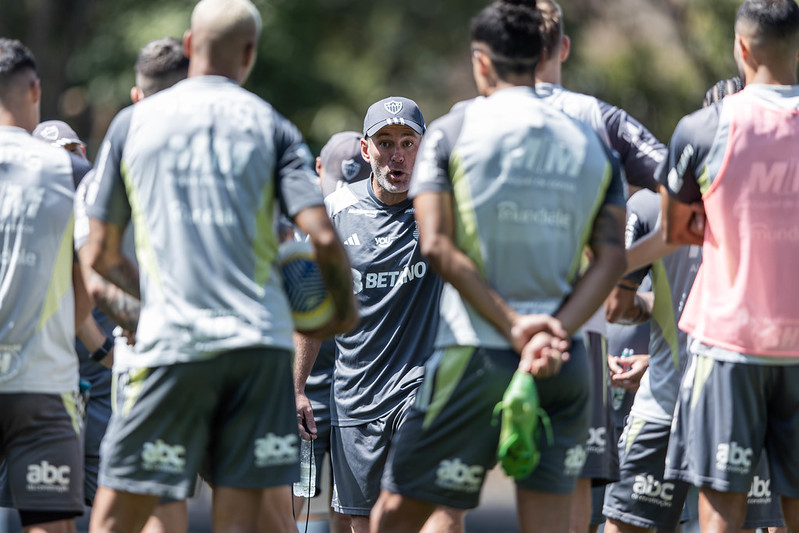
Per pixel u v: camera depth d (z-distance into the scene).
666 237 17.42
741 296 16.48
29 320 17.38
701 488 17.20
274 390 15.13
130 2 71.12
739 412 16.59
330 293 15.41
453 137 15.12
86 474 22.50
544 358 14.51
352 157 24.48
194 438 15.07
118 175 15.38
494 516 37.91
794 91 16.50
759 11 16.50
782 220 16.33
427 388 15.52
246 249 14.96
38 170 17.58
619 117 19.41
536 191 14.91
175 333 14.80
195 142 15.00
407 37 83.88
